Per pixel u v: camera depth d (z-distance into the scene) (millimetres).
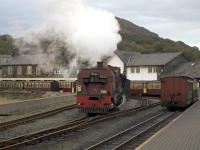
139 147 12141
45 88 66812
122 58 76875
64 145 14219
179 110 33062
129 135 16547
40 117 25438
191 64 77125
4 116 26453
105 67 26859
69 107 33062
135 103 41469
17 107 29422
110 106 26375
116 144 14023
